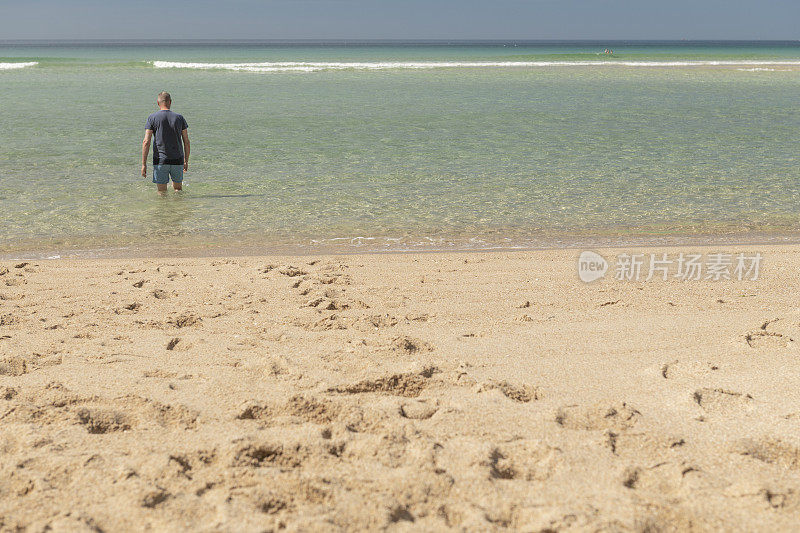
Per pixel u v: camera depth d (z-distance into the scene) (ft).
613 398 11.64
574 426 10.48
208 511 8.02
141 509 8.00
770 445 9.70
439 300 18.28
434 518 7.99
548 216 31.14
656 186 37.70
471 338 15.03
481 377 12.59
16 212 30.91
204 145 51.88
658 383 12.31
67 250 25.22
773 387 11.88
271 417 10.70
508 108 80.48
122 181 38.14
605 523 7.75
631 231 28.60
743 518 8.00
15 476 8.74
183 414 10.66
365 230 28.66
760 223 29.84
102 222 29.50
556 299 18.38
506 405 11.13
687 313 16.93
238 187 37.06
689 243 26.48
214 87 107.24
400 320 16.39
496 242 26.86
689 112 77.00
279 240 27.02
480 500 8.34
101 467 8.96
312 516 7.89
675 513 8.09
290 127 62.54
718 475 8.95
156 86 107.96
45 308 17.12
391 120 68.33
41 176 39.09
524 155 48.14
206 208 32.30
